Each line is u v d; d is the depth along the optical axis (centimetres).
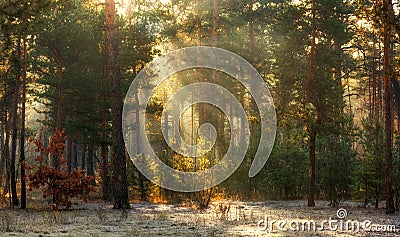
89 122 2948
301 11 2206
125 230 1273
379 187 2061
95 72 2919
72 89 2986
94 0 3091
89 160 3491
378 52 4225
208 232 1235
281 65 2220
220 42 3834
